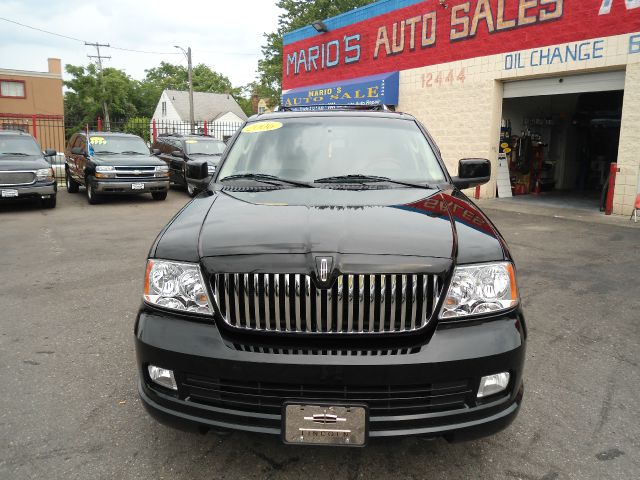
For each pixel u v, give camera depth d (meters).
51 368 3.73
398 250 2.32
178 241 2.53
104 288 5.73
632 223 10.05
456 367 2.20
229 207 2.90
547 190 16.06
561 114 16.00
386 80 15.99
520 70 12.63
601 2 10.87
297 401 2.17
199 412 2.29
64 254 7.45
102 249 7.79
